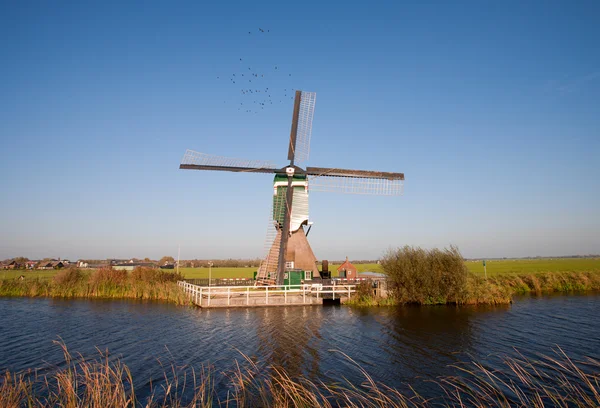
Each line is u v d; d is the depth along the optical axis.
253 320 21.58
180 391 10.76
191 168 31.09
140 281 37.53
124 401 8.46
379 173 34.03
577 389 10.62
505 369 12.48
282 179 32.53
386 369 12.59
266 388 10.91
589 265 70.12
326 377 11.87
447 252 27.23
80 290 35.50
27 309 27.34
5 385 8.64
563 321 20.45
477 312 23.61
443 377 11.82
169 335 17.95
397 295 27.08
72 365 13.43
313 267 32.66
